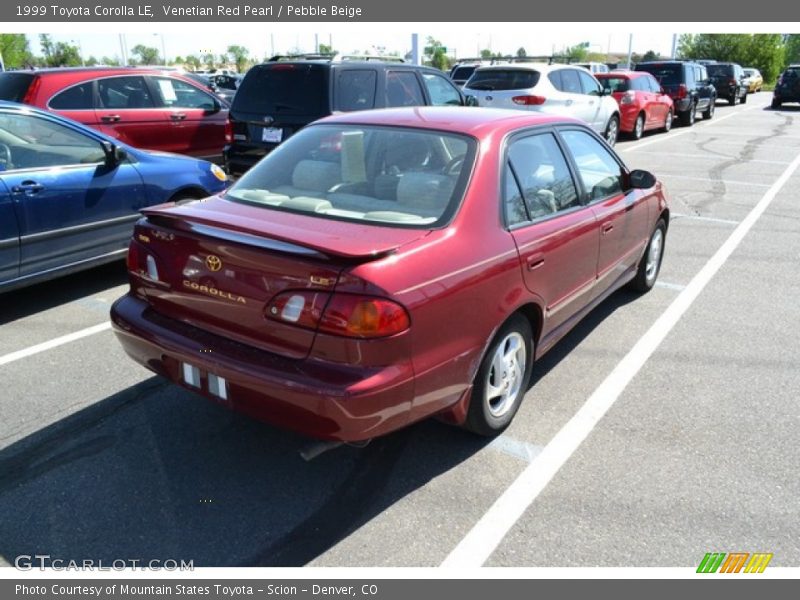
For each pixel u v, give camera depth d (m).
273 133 7.61
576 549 2.75
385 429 2.72
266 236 2.72
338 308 2.56
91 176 5.29
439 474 3.21
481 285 3.00
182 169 6.07
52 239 5.05
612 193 4.57
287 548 2.73
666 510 2.97
